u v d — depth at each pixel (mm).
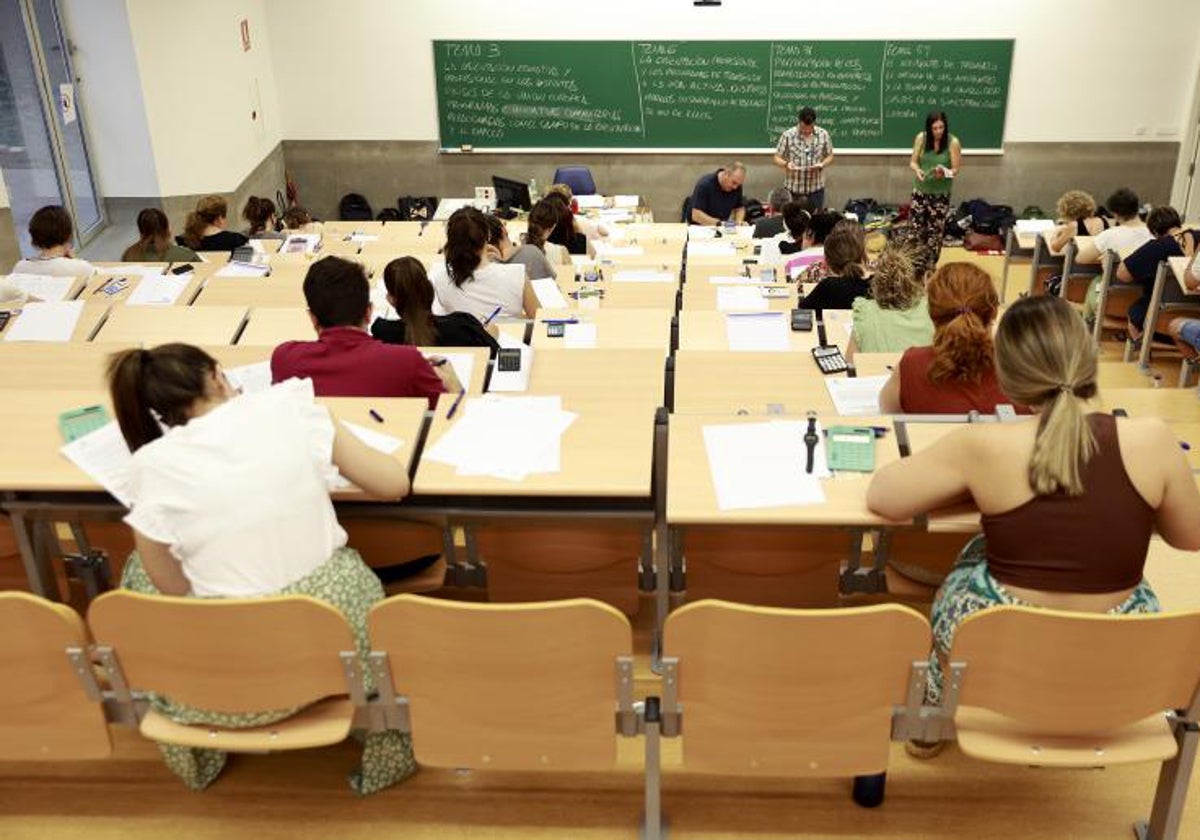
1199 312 5621
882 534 2688
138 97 7797
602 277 5309
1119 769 2367
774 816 2256
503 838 2213
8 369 3486
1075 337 1895
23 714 2049
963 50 9297
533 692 1959
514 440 2488
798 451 2385
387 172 10078
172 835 2230
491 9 9453
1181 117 9375
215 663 1945
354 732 2301
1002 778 2348
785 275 5461
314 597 1986
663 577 2531
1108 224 6820
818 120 9695
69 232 4973
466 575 2785
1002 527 1964
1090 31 9164
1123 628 1803
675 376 3391
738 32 9414
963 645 1874
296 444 2068
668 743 2451
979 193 9805
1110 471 1897
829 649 1869
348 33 9570
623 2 9383
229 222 8688
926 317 3471
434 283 4406
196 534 1971
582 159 9984
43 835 2234
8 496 2477
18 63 7027
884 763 2020
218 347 3488
